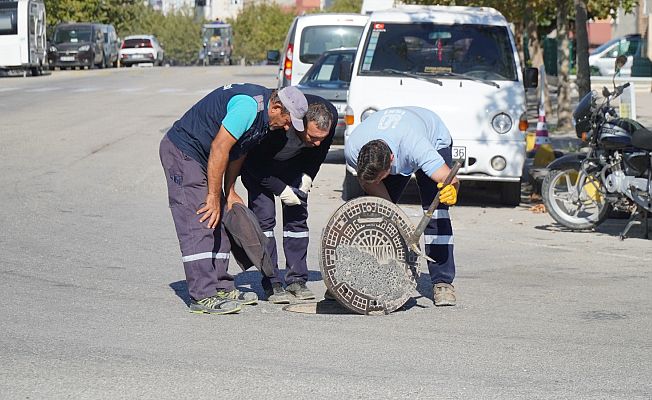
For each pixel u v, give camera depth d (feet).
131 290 89.20
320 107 78.79
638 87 361.71
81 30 570.05
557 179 123.85
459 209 142.00
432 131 81.46
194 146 79.92
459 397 59.62
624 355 69.31
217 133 78.84
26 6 461.78
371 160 76.18
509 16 282.56
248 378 63.10
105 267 99.55
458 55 144.97
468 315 80.64
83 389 60.64
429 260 81.46
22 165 177.27
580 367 66.33
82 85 391.45
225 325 76.89
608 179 118.83
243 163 83.82
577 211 123.75
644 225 120.47
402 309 82.58
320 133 78.64
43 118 256.32
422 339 73.00
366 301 79.71
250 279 95.35
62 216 130.31
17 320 77.66
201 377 63.26
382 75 143.13
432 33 146.92
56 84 397.80
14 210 134.00
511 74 143.23
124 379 62.75
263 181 83.87
